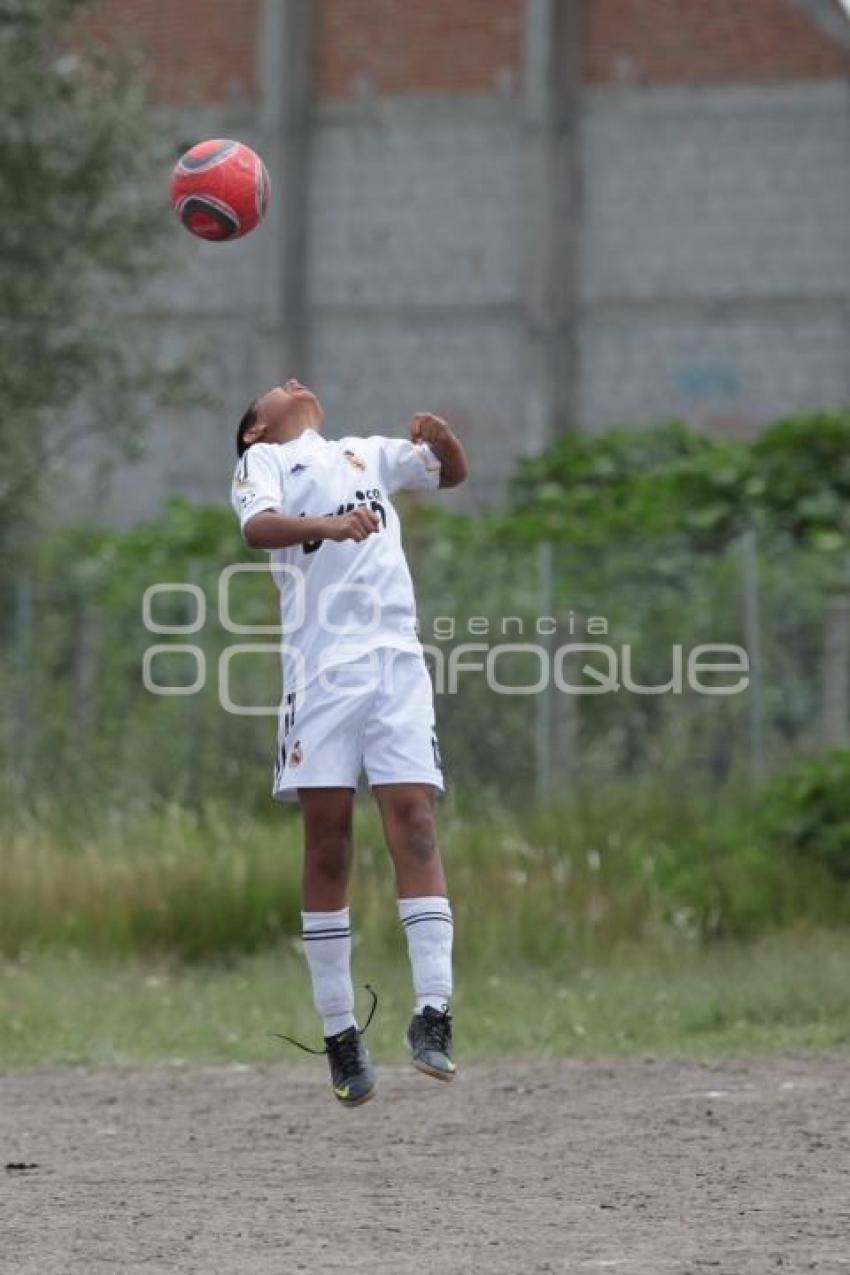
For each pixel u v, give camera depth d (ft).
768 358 346.95
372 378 360.69
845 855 160.45
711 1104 98.63
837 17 346.13
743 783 174.60
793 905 154.92
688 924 152.05
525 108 353.92
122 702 208.03
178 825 170.71
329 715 79.92
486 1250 68.23
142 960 152.46
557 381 353.72
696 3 348.59
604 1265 65.16
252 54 360.07
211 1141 93.04
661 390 350.64
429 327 358.64
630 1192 78.28
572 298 353.51
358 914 150.92
